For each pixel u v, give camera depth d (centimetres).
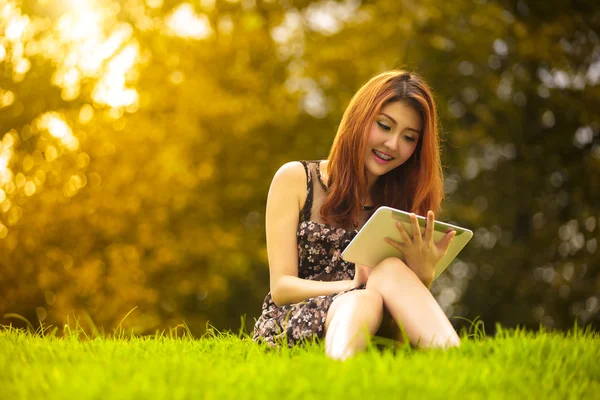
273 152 1655
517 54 1728
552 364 336
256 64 1681
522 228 1775
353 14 1705
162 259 1517
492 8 1683
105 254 1478
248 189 1611
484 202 1762
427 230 400
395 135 454
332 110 1661
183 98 1550
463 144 1703
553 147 1759
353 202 462
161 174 1486
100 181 1462
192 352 389
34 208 1421
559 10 1753
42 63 1426
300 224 469
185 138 1540
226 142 1625
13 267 1420
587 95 1697
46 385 271
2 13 1410
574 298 1661
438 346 353
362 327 353
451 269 1736
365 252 411
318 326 399
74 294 1432
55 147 1439
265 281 1700
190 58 1589
